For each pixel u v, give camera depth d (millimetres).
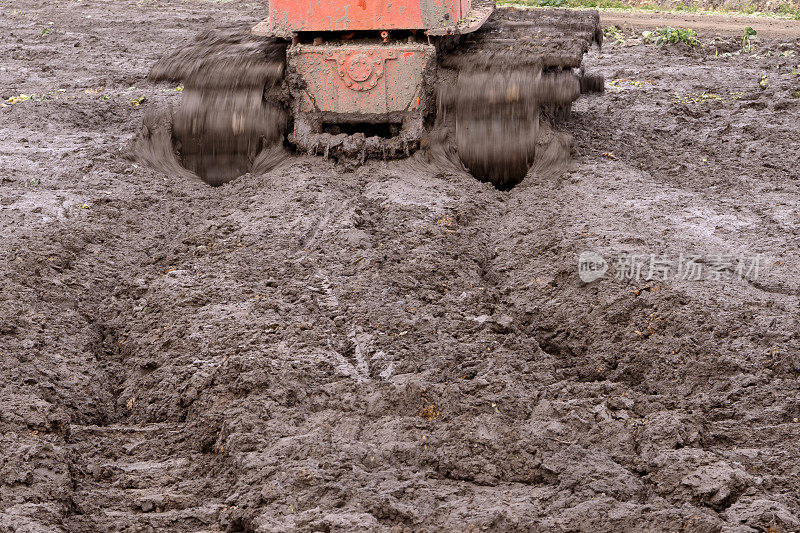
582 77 34812
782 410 14156
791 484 12336
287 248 20953
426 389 14742
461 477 12867
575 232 21234
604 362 16500
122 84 40656
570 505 12000
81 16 60125
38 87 39906
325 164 26812
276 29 26484
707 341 16203
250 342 16594
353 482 12500
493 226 22984
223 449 13711
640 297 17812
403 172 26203
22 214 23281
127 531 11906
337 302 18375
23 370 15828
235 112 26734
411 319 17688
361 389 15094
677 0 72000
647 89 38562
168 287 19234
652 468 12875
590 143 29438
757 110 34219
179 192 25656
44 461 13148
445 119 26719
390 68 26391
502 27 30750
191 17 59281
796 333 16203
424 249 20859
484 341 16938
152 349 17000
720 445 13648
